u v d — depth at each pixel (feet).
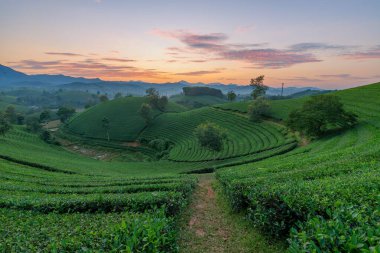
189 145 270.05
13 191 68.18
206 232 41.19
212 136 193.06
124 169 190.49
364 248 14.43
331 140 135.13
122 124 391.04
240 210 47.16
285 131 221.05
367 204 23.76
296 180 44.83
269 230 35.12
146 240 20.24
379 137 97.30
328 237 15.96
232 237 38.60
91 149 332.60
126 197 45.14
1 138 244.42
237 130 268.41
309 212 27.37
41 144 303.48
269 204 33.86
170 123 365.20
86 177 111.34
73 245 21.17
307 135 171.83
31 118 472.85
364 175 37.68
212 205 57.00
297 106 284.00
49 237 25.09
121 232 22.12
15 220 35.50
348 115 156.04
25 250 21.57
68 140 372.17
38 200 47.39
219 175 79.71
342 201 25.99
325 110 158.61
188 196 60.90
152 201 42.32
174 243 25.31
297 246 16.21
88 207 44.11
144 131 362.33
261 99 286.46
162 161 239.30
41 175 112.78
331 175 48.21
